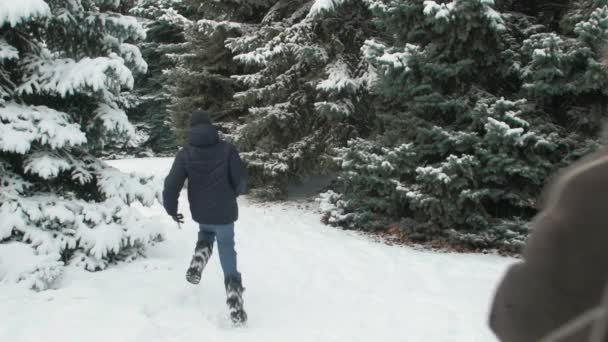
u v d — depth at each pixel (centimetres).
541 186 710
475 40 706
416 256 682
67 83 526
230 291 436
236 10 1220
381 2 757
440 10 670
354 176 807
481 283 567
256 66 1238
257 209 1031
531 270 88
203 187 448
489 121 668
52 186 576
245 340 406
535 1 796
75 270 520
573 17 692
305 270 606
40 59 554
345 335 422
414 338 419
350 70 1023
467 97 737
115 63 535
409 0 735
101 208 561
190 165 451
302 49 992
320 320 453
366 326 442
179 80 1327
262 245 725
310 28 1044
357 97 1023
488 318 99
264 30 1102
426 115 773
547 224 87
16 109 525
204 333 415
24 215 515
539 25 741
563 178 89
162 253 637
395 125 802
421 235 754
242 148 1158
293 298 509
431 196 721
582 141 698
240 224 865
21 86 537
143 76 2289
